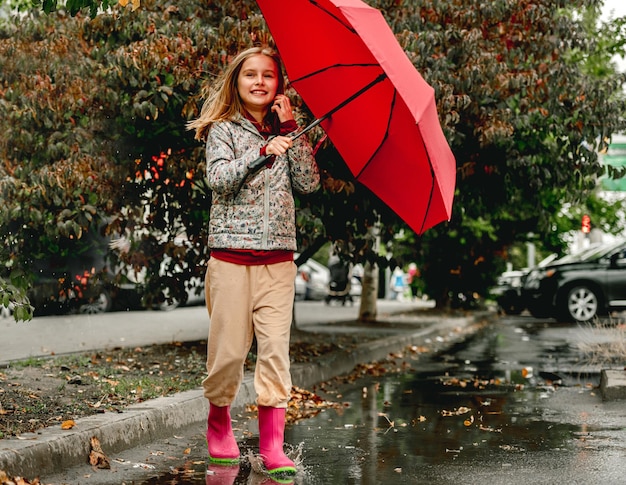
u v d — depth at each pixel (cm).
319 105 504
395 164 483
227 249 466
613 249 1994
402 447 543
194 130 801
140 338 1228
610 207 2488
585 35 872
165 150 848
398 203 498
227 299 467
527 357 1170
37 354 955
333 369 942
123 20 762
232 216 464
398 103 457
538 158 962
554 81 847
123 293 968
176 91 794
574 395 781
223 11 779
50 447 455
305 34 485
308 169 479
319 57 488
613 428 609
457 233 2106
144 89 786
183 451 532
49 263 883
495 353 1241
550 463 495
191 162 804
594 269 1970
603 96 875
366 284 1731
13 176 786
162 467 485
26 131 786
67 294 902
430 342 1427
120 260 910
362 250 974
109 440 508
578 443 554
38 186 752
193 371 784
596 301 1964
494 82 810
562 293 1975
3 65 795
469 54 797
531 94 850
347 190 813
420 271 2316
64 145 775
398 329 1529
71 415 539
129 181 838
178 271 940
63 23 816
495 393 801
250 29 740
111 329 1423
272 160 454
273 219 464
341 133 495
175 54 730
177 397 623
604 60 1483
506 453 523
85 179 755
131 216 861
